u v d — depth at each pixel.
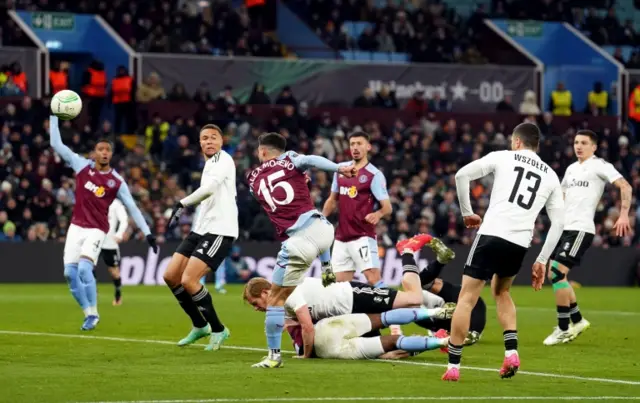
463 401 17.88
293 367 22.09
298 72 69.75
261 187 22.75
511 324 20.70
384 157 64.81
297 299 23.52
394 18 79.12
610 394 18.92
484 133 68.25
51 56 69.81
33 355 24.16
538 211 20.52
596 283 61.66
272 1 76.69
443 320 24.23
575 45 78.56
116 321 33.72
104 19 71.12
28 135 60.03
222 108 65.94
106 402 17.45
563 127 71.38
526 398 18.30
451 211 60.81
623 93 76.19
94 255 31.33
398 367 22.20
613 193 66.31
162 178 61.12
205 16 74.44
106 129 62.47
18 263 54.47
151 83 65.88
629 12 87.94
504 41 77.44
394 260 57.94
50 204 56.69
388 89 69.88
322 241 22.48
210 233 25.22
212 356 24.16
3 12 68.19
